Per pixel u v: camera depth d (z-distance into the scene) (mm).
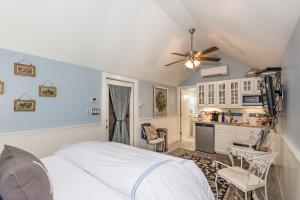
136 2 2299
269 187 2582
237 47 3154
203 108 5090
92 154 1460
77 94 2826
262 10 1472
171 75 5008
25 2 1758
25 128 2184
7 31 1912
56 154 1743
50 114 2451
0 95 1982
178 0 2328
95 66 3096
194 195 1097
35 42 2170
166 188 1008
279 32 1752
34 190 837
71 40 2402
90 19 2246
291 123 1904
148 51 3436
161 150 4469
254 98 3953
